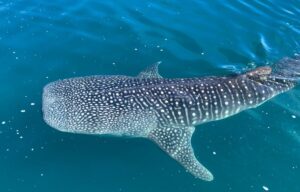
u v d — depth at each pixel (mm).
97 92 8477
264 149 8766
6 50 10805
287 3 13195
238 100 9031
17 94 9617
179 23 12188
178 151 8305
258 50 11367
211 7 12867
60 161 8281
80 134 8766
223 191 7938
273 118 9430
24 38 11242
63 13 12234
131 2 12891
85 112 8172
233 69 10680
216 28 12102
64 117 8172
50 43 11164
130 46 11281
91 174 8102
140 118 8305
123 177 8086
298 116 9477
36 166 8172
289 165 8469
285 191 7977
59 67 10461
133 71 10500
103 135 8594
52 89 8734
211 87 8922
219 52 11250
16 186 7836
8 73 10156
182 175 8164
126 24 12016
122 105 8305
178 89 8758
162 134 8500
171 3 12961
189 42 11547
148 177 8109
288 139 8992
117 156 8430
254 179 8172
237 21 12383
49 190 7805
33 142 8578
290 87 9867
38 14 12117
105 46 11219
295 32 12039
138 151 8547
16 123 8914
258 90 9281
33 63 10500
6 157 8281
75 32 11586
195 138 8930
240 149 8750
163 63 10797
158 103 8477
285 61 10508
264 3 13125
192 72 10578
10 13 12039
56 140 8641
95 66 10570
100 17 12211
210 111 8789
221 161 8500
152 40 11531
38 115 9109
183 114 8586
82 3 12672
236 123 9305
